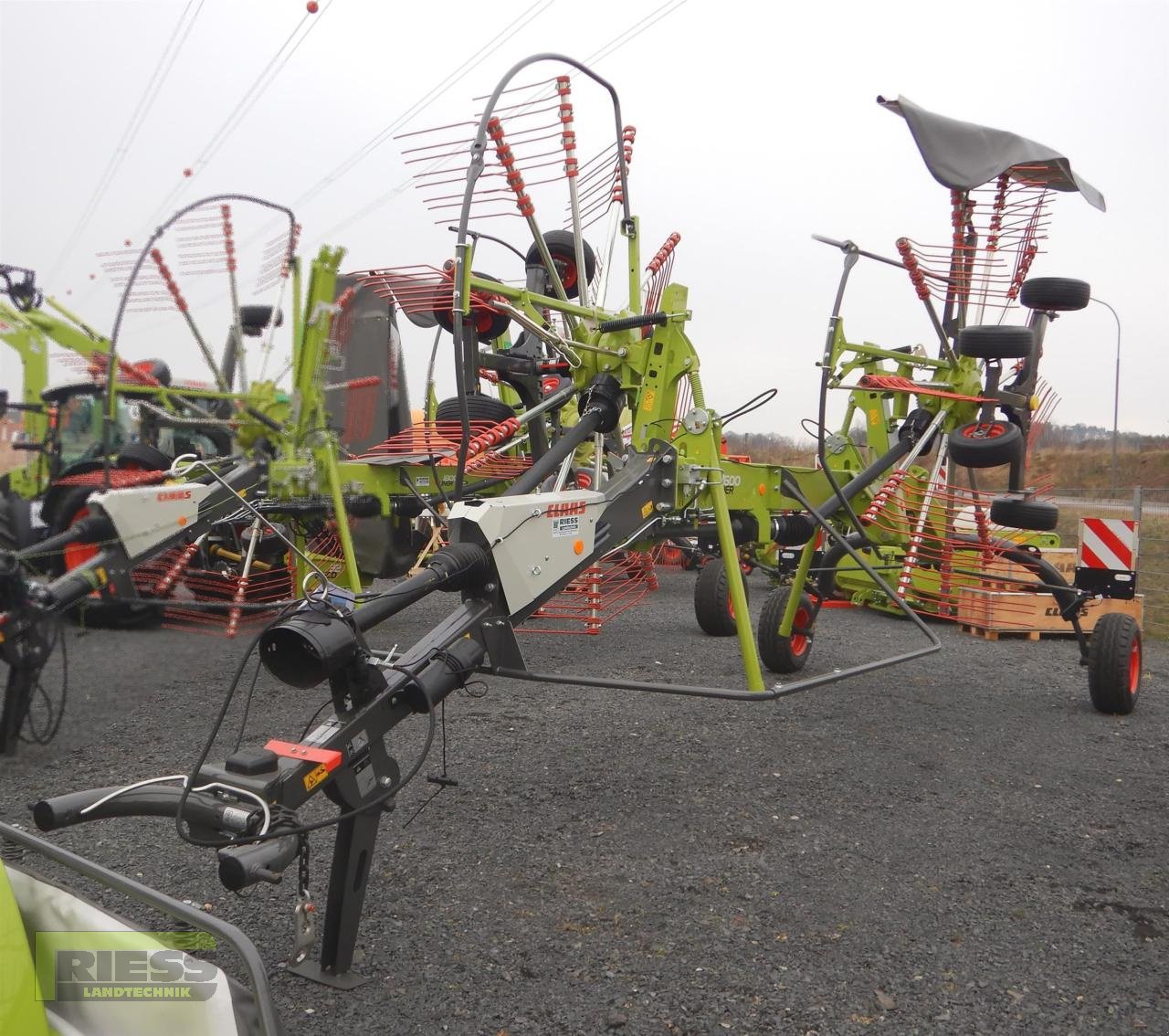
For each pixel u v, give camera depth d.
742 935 3.12
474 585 3.53
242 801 2.39
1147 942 3.13
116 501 3.17
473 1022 2.61
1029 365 6.03
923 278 5.95
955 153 5.21
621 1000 2.73
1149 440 29.84
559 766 4.76
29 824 3.89
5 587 2.82
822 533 6.65
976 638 8.68
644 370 5.03
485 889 3.43
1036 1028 2.62
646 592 10.66
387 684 2.87
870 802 4.35
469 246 4.88
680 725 5.50
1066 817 4.22
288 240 3.30
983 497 5.87
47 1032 1.60
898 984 2.84
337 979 2.76
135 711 5.45
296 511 6.16
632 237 5.39
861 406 9.27
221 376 3.18
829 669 7.04
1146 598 12.09
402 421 6.69
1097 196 6.20
